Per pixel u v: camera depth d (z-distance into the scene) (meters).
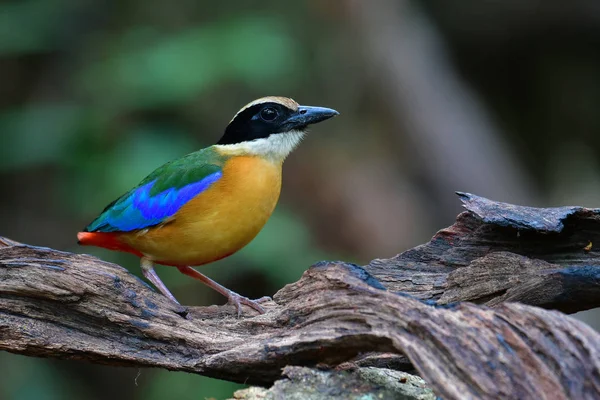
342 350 5.41
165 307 6.25
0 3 16.53
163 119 14.60
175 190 7.25
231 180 7.23
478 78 18.77
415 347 4.87
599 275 5.64
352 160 15.66
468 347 4.71
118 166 13.17
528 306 4.80
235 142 7.66
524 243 6.38
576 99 18.78
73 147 14.23
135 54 14.32
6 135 14.70
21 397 12.99
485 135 16.77
